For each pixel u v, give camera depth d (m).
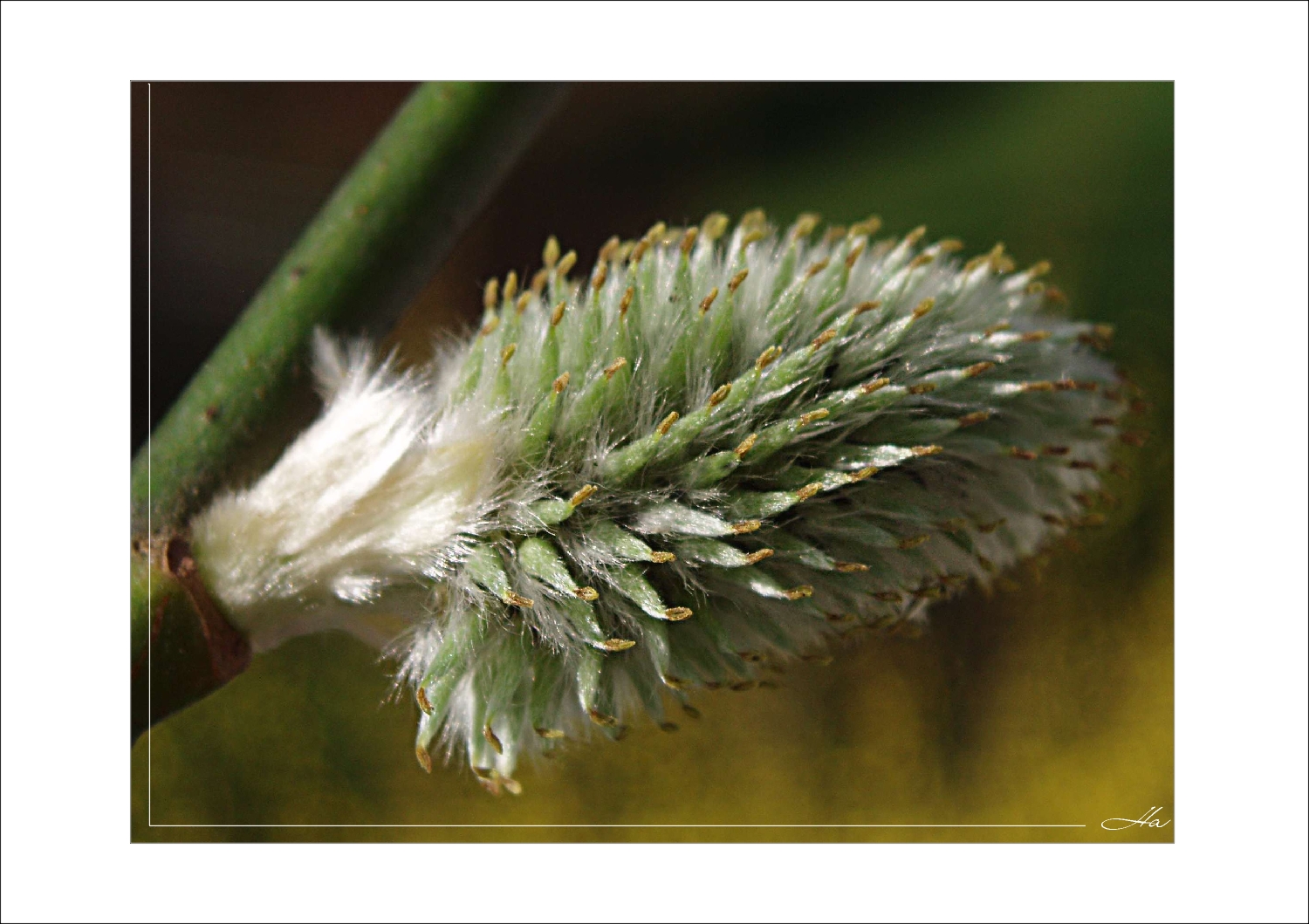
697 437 0.15
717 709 0.26
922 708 0.26
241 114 0.28
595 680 0.15
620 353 0.15
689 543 0.15
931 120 0.32
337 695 0.25
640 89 0.33
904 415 0.15
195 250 0.25
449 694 0.15
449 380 0.15
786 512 0.15
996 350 0.15
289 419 0.16
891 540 0.15
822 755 0.26
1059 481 0.15
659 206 0.32
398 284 0.16
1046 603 0.26
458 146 0.16
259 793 0.24
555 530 0.15
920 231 0.15
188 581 0.15
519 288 0.15
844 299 0.15
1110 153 0.30
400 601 0.15
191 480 0.16
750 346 0.15
